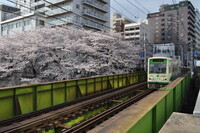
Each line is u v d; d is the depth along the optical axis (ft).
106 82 45.44
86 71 63.26
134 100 35.70
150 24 252.62
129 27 206.18
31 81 57.82
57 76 61.36
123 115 11.30
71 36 72.43
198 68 125.39
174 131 11.46
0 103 20.86
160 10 252.83
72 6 121.08
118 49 75.97
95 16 138.92
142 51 94.73
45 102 26.89
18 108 22.65
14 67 61.21
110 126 9.37
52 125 20.61
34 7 147.84
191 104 47.09
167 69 47.09
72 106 28.94
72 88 32.96
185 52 151.33
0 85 62.13
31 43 60.49
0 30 150.71
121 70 73.72
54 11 125.29
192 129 11.78
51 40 63.36
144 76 79.82
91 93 38.60
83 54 66.69
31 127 19.69
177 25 233.96
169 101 20.71
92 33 75.05
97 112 30.66
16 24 137.08
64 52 63.21
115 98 38.14
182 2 231.91
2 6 160.56
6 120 20.63
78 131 19.40
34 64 62.54
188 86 55.21
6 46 61.21
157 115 14.38
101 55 67.05
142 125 10.86
